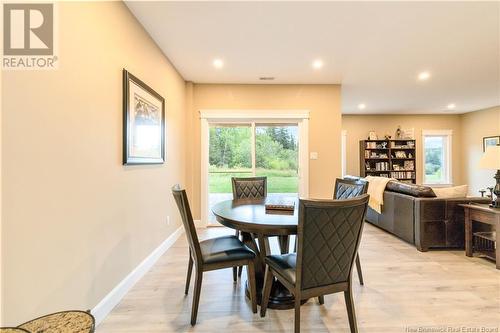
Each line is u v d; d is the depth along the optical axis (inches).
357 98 219.8
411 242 133.3
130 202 90.7
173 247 133.8
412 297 83.2
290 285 61.5
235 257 74.7
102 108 73.7
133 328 69.2
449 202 125.6
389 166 278.7
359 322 70.7
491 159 109.9
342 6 89.0
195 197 175.6
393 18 96.6
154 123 111.3
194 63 139.4
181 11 91.4
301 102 177.5
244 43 116.7
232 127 181.8
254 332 67.1
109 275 77.2
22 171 48.4
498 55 130.9
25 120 49.3
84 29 65.9
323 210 55.6
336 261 60.9
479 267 106.6
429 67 147.2
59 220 57.2
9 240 46.1
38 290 51.7
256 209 90.2
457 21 98.9
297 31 106.1
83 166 65.3
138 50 97.8
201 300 82.8
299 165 180.2
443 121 294.0
